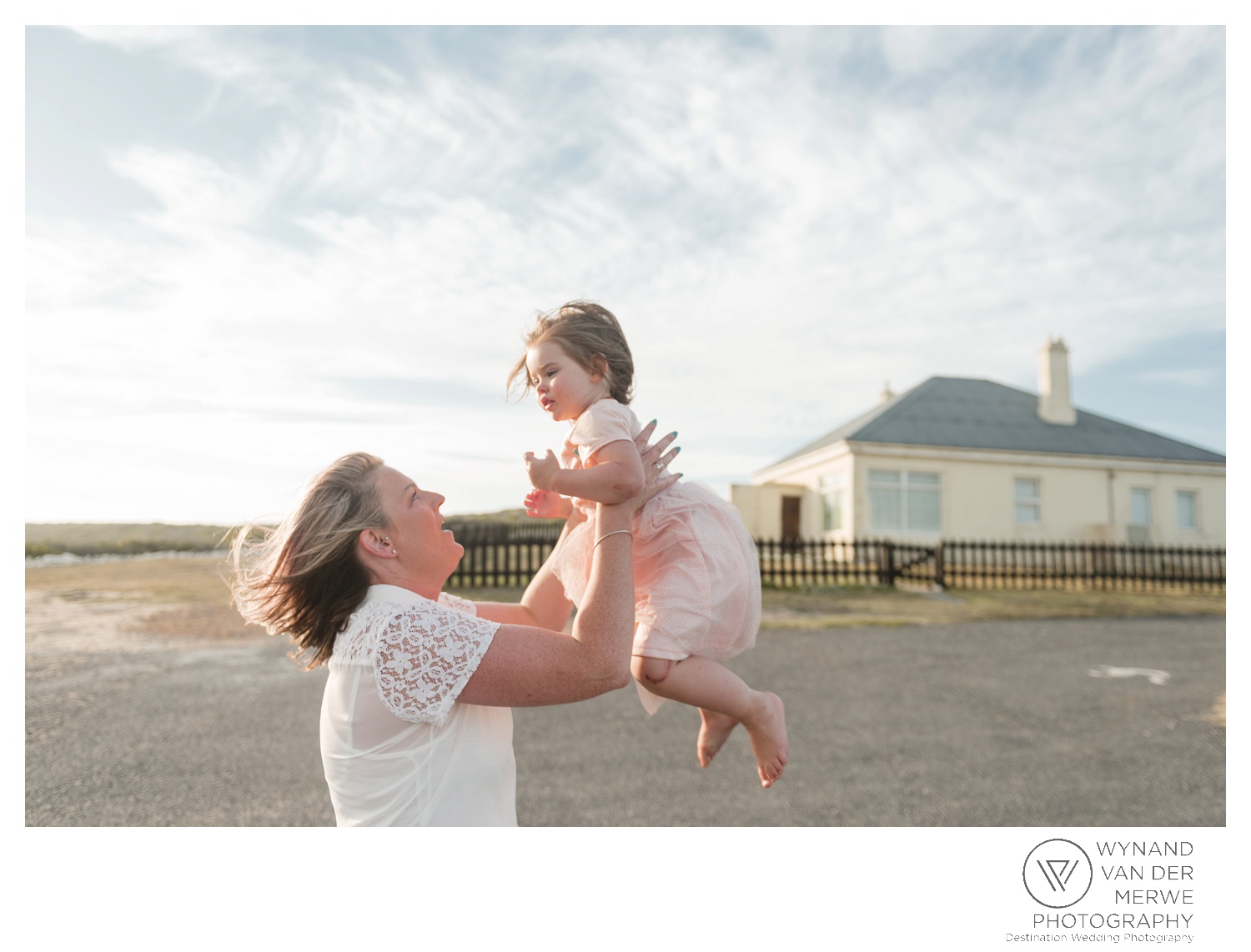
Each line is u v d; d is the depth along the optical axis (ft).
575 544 5.32
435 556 4.68
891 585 49.06
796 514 69.05
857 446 58.03
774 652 27.76
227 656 25.58
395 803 4.09
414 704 4.08
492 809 4.28
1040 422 64.54
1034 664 25.91
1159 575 52.49
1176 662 26.66
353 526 4.39
